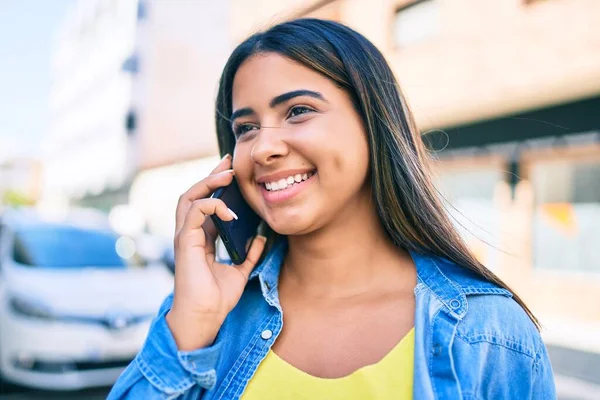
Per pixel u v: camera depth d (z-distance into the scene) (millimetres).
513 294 1005
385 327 975
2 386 3441
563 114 6695
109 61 28156
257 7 11961
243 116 1072
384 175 1066
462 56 7586
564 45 6395
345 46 1052
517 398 900
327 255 1072
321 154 982
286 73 1019
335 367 947
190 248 1027
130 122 23734
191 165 16781
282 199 1009
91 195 31766
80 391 3504
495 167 7688
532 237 7316
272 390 954
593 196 6719
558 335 5973
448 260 1086
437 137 8195
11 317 3482
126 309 3621
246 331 1073
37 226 4645
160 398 950
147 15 21844
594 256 6738
